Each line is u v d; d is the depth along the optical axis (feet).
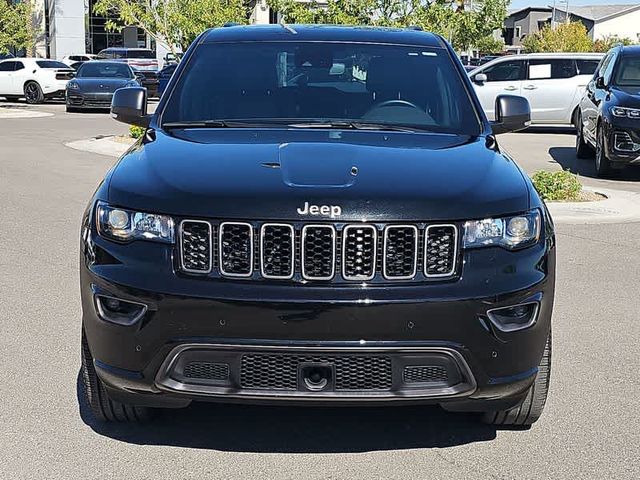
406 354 11.87
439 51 18.25
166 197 12.33
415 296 11.80
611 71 45.96
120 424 14.48
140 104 17.54
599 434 14.35
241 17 73.51
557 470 13.08
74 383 16.28
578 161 52.60
